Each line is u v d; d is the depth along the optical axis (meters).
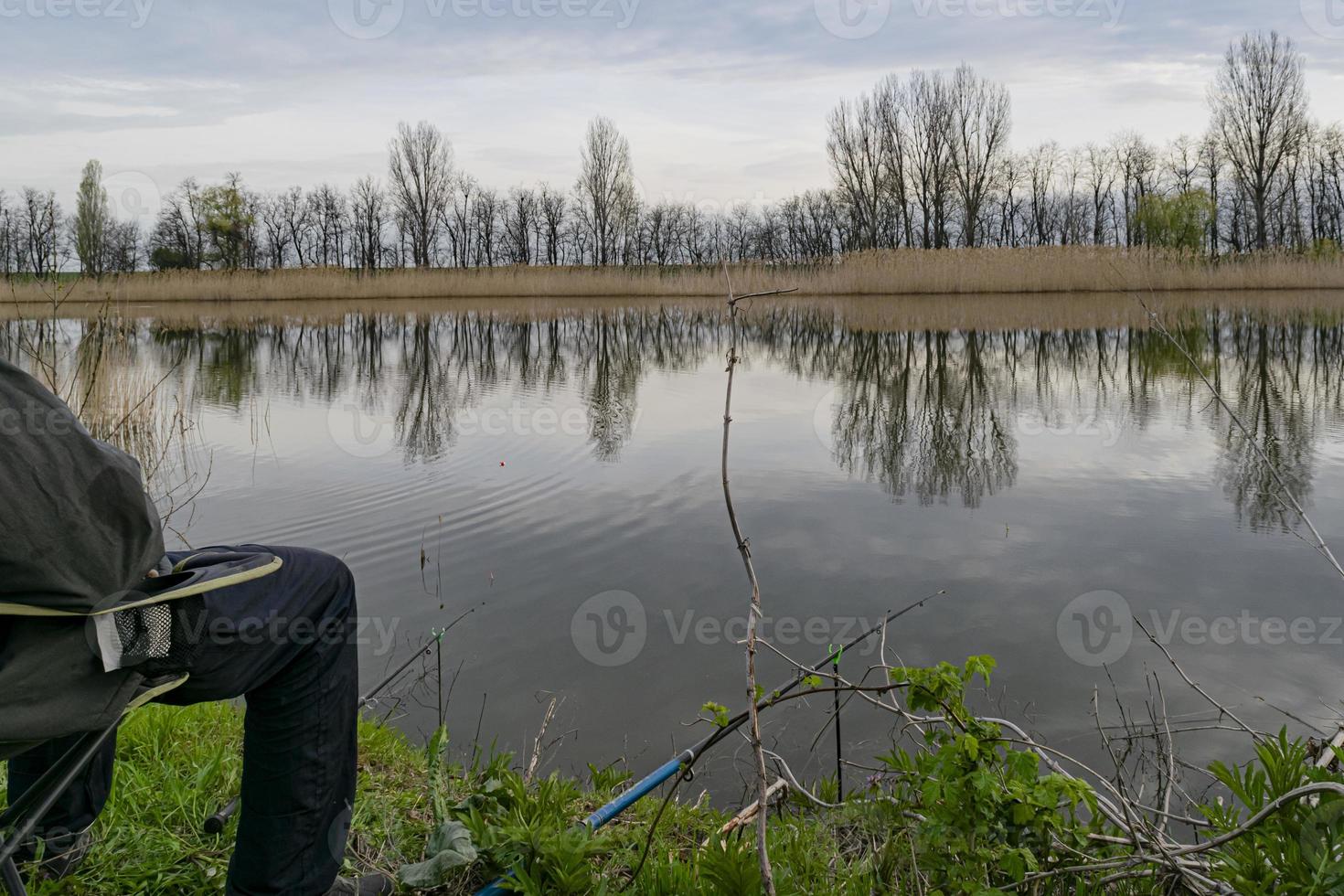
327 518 6.50
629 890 2.33
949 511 6.72
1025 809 2.09
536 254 65.06
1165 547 5.86
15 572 1.38
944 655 4.29
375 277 44.66
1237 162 49.44
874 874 2.42
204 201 51.84
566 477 7.77
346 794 2.03
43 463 1.37
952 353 18.08
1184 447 9.09
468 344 21.70
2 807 2.37
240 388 13.74
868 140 54.09
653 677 4.09
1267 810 1.98
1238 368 15.09
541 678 4.06
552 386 14.00
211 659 1.66
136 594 1.56
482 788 2.59
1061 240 61.31
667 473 7.95
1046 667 4.14
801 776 3.33
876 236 54.00
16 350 7.04
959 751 2.17
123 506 1.43
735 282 40.72
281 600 1.81
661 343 21.44
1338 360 15.61
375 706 3.83
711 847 2.37
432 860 2.28
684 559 5.64
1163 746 3.48
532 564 5.53
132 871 2.31
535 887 2.25
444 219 64.75
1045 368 15.58
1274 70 47.78
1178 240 41.56
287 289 44.00
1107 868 2.20
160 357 18.12
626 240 51.38
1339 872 1.85
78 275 6.81
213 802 2.64
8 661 1.43
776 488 7.42
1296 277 36.22
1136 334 21.23
